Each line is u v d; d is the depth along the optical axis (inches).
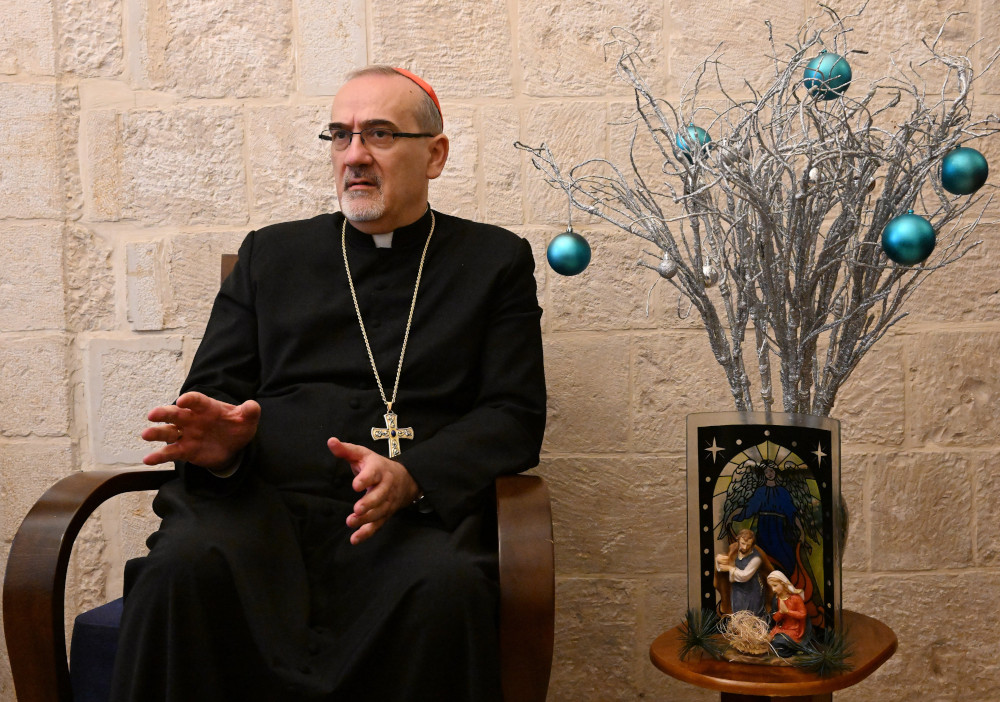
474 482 76.6
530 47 108.7
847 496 108.7
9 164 108.7
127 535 111.0
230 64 109.3
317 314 87.6
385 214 87.8
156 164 109.5
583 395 109.3
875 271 75.2
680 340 108.8
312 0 109.0
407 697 66.5
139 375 110.1
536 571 66.6
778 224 75.4
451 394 85.6
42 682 69.3
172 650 65.7
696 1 107.8
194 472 76.8
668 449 109.3
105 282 110.0
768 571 72.4
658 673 109.4
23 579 69.4
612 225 108.5
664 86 108.2
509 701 66.1
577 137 108.6
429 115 89.7
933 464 108.4
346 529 78.5
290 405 84.2
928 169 71.8
